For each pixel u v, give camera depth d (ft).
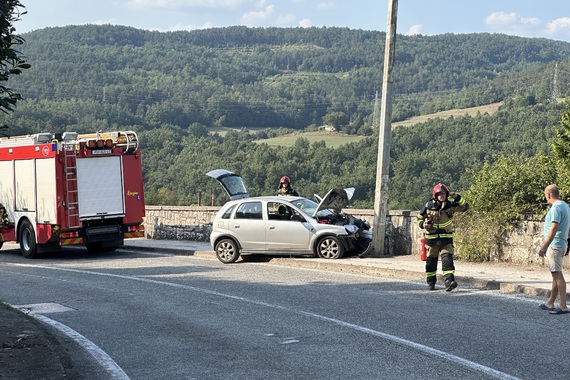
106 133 85.05
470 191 64.13
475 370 28.78
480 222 62.49
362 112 550.36
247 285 54.70
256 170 258.37
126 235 83.61
